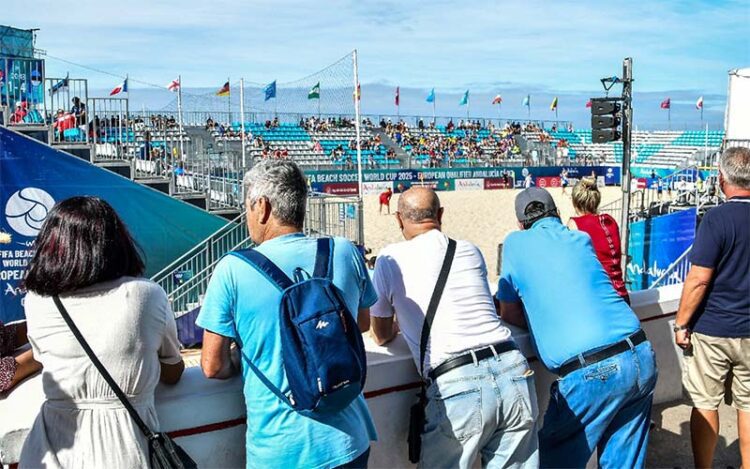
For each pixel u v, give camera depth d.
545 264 3.28
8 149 11.66
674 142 64.75
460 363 2.78
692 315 3.62
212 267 12.48
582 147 63.31
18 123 12.00
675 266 13.54
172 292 11.82
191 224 13.02
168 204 12.88
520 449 2.88
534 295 3.29
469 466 2.79
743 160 3.49
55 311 2.16
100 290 2.20
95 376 2.14
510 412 2.79
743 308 3.50
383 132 56.38
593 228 4.10
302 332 2.22
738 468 4.12
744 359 3.53
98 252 2.18
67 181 12.10
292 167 2.55
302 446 2.30
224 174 14.30
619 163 55.81
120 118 13.26
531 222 3.51
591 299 3.21
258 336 2.33
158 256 12.87
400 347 3.21
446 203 34.69
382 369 3.07
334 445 2.33
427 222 3.06
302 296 2.29
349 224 12.73
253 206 2.52
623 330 3.20
